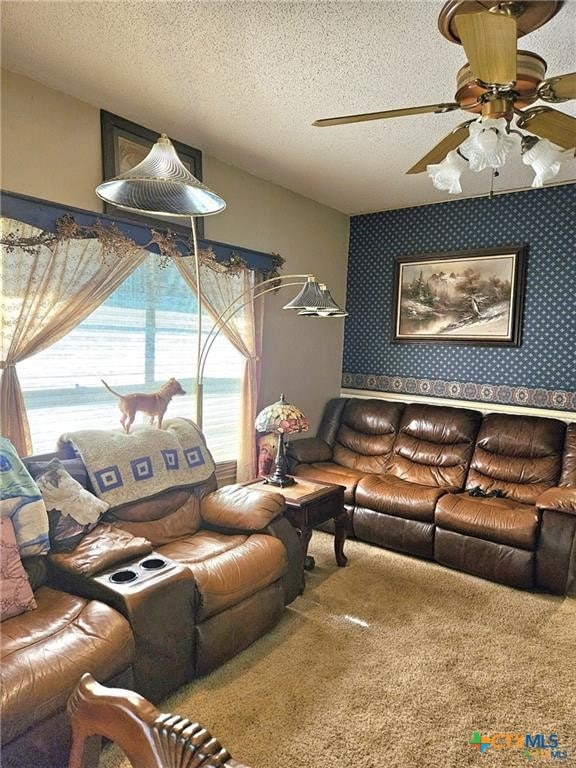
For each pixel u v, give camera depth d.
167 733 0.70
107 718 0.78
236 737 1.79
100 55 2.21
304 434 4.54
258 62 2.22
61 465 2.28
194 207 2.21
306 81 2.37
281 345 4.18
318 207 4.45
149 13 1.90
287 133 2.98
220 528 2.71
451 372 4.34
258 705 1.95
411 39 2.01
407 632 2.49
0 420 2.41
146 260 3.07
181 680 2.00
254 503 2.68
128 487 2.47
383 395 4.75
